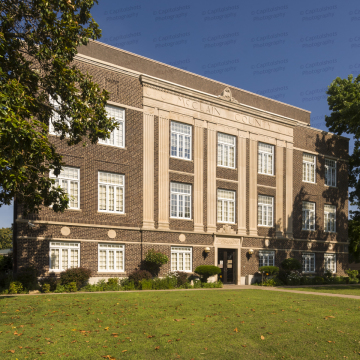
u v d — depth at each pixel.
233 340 9.48
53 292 19.06
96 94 16.09
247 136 29.78
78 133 15.58
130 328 10.61
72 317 11.95
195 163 26.66
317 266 33.53
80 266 21.09
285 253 31.12
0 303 14.12
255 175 29.95
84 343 9.16
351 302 15.72
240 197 28.80
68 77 14.75
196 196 26.44
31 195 14.76
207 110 27.66
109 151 22.89
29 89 14.98
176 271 24.19
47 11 13.59
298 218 32.53
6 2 14.40
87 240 21.47
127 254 22.91
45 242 20.03
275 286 27.25
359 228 37.53
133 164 23.80
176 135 26.16
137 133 24.19
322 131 35.34
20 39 15.00
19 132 11.10
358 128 29.73
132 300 15.48
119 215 22.89
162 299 15.91
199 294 18.20
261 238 29.64
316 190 34.31
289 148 32.50
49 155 12.91
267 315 12.50
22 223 19.44
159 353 8.49
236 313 12.83
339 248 35.53
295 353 8.59
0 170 11.32
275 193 31.17
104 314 12.43
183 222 25.64
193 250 25.84
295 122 33.03
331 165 36.25
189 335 9.88
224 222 27.78
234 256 28.28
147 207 24.00
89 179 21.97
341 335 9.95
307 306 14.42
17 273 19.06
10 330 10.24
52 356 8.22
